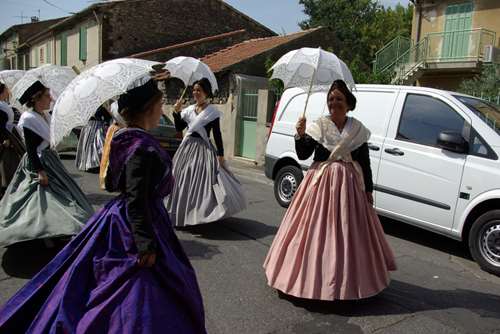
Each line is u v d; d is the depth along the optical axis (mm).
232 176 5863
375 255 3844
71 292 2307
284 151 7371
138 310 2250
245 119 13516
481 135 5191
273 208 7375
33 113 4387
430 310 3889
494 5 16875
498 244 4902
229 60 15664
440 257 5453
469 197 5133
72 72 4871
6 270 4301
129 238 2365
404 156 5723
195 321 2455
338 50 17000
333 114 3863
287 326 3486
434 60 18000
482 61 16844
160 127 11242
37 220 4207
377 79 14891
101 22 20297
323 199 3762
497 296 4316
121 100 2451
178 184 5648
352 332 3447
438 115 5609
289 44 15539
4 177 5750
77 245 2521
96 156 9695
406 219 5742
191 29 22422
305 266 3723
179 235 5637
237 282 4262
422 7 18750
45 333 2256
